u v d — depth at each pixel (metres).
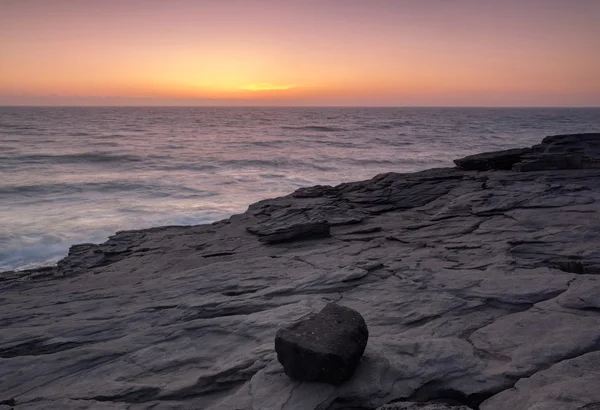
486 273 9.83
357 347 5.81
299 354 5.73
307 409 5.34
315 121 167.88
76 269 16.73
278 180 42.06
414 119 186.00
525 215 14.16
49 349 8.70
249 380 6.43
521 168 20.84
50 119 157.00
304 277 10.53
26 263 20.27
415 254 12.29
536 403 4.83
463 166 23.47
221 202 32.53
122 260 16.80
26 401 6.73
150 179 40.59
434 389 5.67
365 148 71.75
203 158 55.81
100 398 6.58
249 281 11.35
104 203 31.31
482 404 5.26
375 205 19.53
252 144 76.19
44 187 35.72
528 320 7.26
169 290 11.51
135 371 7.35
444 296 8.73
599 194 15.47
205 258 15.50
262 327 8.05
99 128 112.38
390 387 5.64
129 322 9.59
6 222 26.00
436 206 18.05
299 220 17.64
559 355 6.01
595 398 4.70
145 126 125.81
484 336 6.94
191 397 6.47
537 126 134.75
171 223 26.80
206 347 7.83
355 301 9.12
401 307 8.51
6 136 82.12
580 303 7.49
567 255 10.49
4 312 11.28
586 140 23.14
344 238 15.48
